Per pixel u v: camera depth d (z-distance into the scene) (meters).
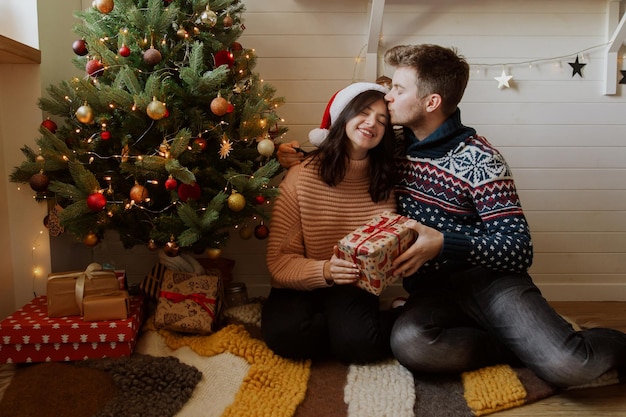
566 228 2.17
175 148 1.46
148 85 1.42
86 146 1.55
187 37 1.55
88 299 1.50
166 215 1.58
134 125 1.53
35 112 1.73
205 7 1.58
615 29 2.04
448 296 1.53
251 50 1.80
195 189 1.52
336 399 1.33
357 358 1.48
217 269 1.90
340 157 1.50
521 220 1.41
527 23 2.06
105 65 1.52
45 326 1.46
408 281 1.64
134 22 1.48
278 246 1.56
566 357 1.27
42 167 1.52
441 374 1.44
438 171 1.49
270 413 1.24
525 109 2.10
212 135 1.59
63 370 1.41
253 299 2.11
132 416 1.21
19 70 1.72
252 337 1.69
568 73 2.08
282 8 2.05
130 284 2.08
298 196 1.55
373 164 1.56
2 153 1.74
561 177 2.14
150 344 1.60
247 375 1.40
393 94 1.50
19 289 1.80
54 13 1.83
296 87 2.09
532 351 1.33
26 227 1.78
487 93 2.10
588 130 2.11
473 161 1.44
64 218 1.43
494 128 2.12
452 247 1.37
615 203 2.15
